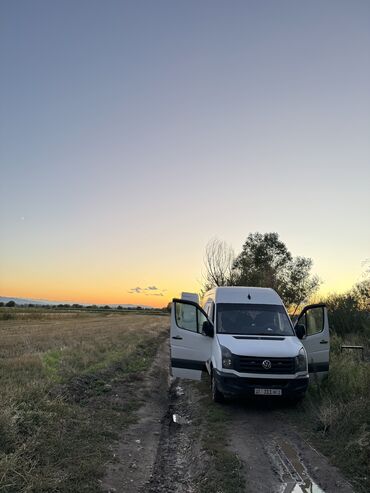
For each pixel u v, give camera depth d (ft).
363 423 23.35
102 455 20.80
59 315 178.70
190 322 35.45
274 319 34.88
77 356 46.57
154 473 20.38
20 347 53.11
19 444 19.61
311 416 27.94
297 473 19.86
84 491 16.88
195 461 21.63
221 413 29.60
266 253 130.93
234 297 36.58
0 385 29.07
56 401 26.96
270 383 29.37
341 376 32.89
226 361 30.07
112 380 37.91
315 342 34.12
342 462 20.47
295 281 126.41
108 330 92.63
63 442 20.95
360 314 66.54
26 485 16.33
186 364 34.76
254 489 18.24
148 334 92.12
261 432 25.80
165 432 26.91
